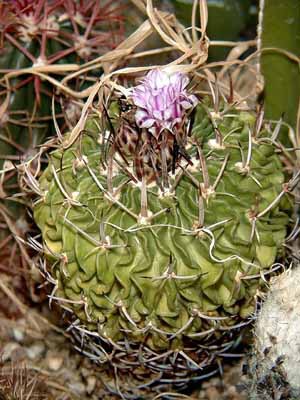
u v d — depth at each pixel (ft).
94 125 0.70
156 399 0.80
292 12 0.78
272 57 0.80
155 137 0.62
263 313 0.62
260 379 0.63
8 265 0.89
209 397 0.82
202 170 0.62
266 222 0.66
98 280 0.63
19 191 0.84
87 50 0.82
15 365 0.82
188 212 0.62
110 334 0.67
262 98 0.82
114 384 0.80
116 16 0.87
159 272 0.61
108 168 0.63
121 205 0.62
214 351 0.71
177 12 0.95
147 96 0.62
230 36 0.95
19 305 0.88
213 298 0.63
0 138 0.81
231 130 0.68
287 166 0.83
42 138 0.83
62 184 0.65
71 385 0.83
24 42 0.80
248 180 0.65
